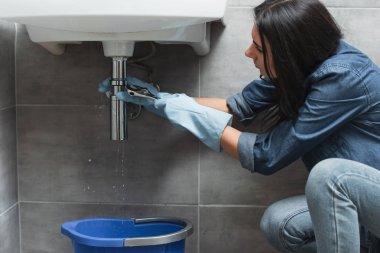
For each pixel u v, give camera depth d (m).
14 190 1.74
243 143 1.32
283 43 1.23
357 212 1.18
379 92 1.25
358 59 1.25
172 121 1.37
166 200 1.75
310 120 1.23
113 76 1.46
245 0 1.65
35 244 1.79
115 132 1.49
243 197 1.74
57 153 1.75
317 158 1.33
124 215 1.76
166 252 1.41
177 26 1.33
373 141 1.28
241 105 1.55
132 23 1.25
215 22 1.66
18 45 1.70
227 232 1.75
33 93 1.72
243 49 1.67
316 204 1.18
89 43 1.69
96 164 1.75
